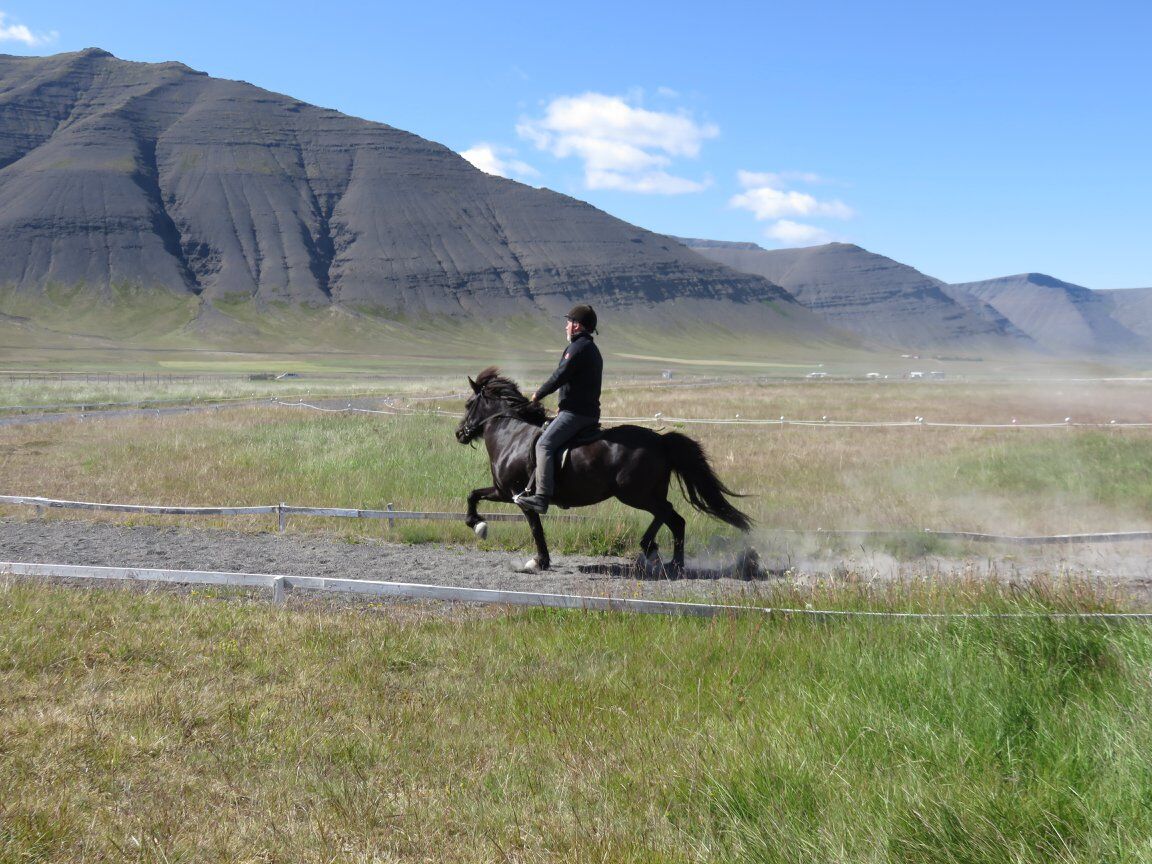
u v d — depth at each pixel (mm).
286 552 11500
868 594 8078
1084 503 14461
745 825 4035
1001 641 6195
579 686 6055
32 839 4000
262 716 5531
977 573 9195
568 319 10125
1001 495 15133
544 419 10742
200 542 12078
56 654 6500
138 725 5309
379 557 11289
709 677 6129
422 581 9891
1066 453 19438
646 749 5008
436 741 5250
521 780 4730
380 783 4711
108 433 25562
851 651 6258
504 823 4270
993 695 5242
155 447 21047
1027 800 4102
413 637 7246
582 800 4480
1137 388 62875
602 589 9406
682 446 10047
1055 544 11664
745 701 5605
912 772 4363
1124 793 4078
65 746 4973
